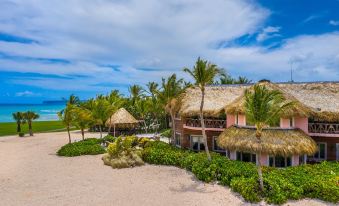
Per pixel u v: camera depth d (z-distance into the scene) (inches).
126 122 2126.0
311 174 876.0
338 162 1021.2
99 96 2787.9
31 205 785.6
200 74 1023.6
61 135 2375.7
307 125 1096.2
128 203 791.7
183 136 1411.2
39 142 1966.0
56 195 862.5
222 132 1178.6
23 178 1050.1
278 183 801.6
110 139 1749.5
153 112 2427.4
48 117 5433.1
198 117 1378.0
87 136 2257.6
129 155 1249.4
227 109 1157.1
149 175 1056.8
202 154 1162.0
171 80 1439.5
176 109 1505.9
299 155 1013.8
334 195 742.5
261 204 749.9
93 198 833.5
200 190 877.8
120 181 992.2
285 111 1023.6
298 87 1275.8
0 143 1950.1
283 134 1007.6
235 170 913.5
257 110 772.6
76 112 1644.9
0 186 957.8
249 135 1022.4
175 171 1099.9
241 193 807.1
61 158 1387.8
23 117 2438.5
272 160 1068.5
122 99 2669.8
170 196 836.6
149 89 2361.0
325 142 1119.6
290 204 741.3
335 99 1149.7
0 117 5452.8
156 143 1453.0
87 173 1101.7
